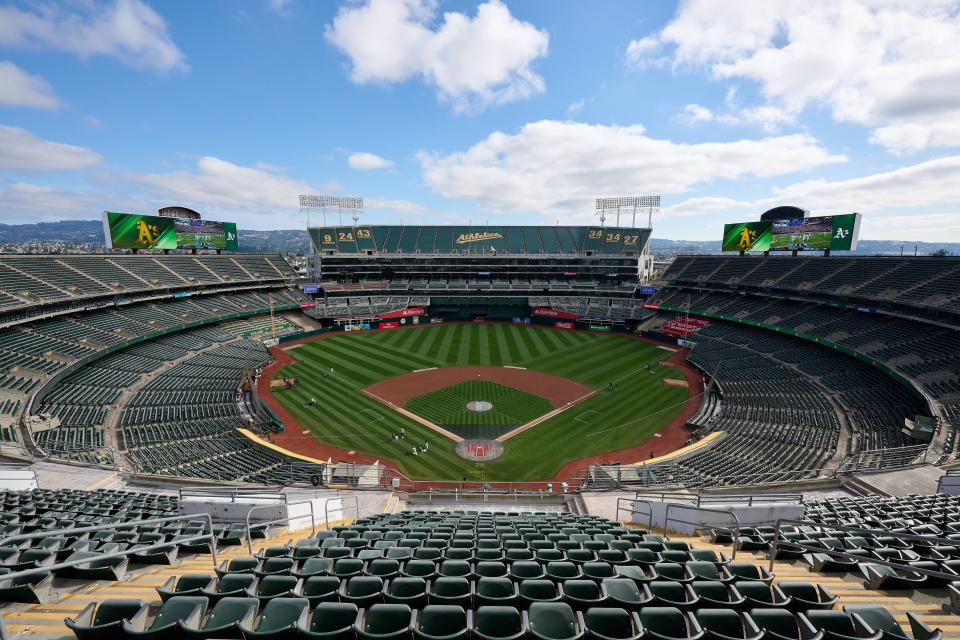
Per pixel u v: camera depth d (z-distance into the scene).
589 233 89.25
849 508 16.81
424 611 7.73
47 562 10.05
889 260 49.81
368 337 69.81
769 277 61.53
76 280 48.59
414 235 90.19
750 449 31.20
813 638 6.90
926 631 6.93
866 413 32.94
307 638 6.98
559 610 7.67
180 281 61.06
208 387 43.22
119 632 6.91
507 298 83.12
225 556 12.52
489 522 16.89
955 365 33.47
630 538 13.80
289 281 80.06
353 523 17.39
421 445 34.59
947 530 13.14
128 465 27.09
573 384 48.50
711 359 52.88
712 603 8.23
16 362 35.72
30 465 23.80
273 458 31.08
